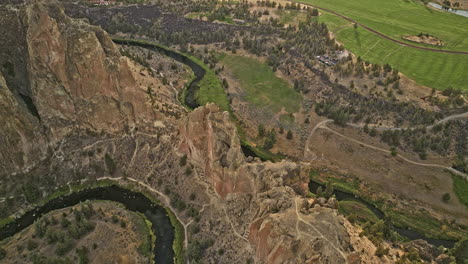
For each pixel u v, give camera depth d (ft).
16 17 440.86
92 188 429.79
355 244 292.40
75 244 352.90
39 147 428.15
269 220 288.92
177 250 367.25
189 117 413.39
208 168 396.37
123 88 444.14
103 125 453.58
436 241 396.16
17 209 396.98
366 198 447.83
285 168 345.10
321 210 291.38
